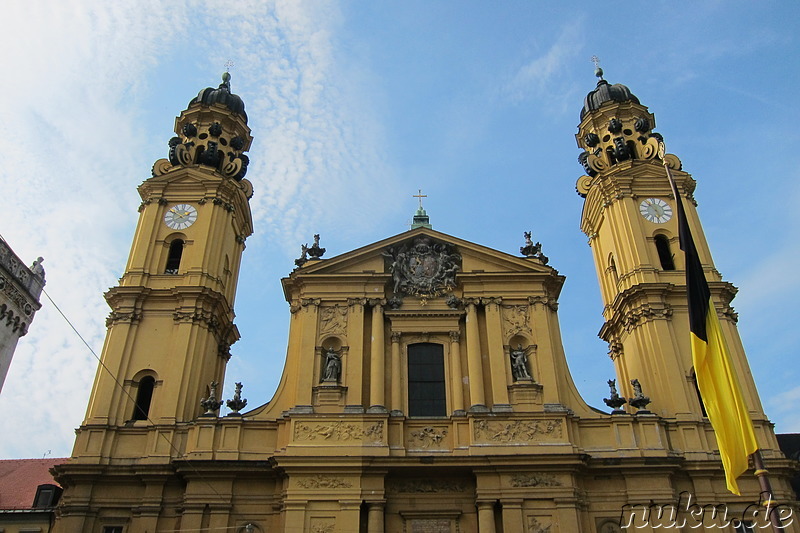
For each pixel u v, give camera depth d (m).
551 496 27.67
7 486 38.75
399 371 31.16
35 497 36.00
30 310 23.73
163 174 38.41
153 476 28.56
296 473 27.88
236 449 29.20
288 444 28.70
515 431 29.23
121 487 28.80
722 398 20.06
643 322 33.59
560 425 29.44
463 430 29.47
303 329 31.80
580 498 28.11
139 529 27.69
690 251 21.69
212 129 39.97
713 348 20.61
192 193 37.12
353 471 27.95
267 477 28.72
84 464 28.69
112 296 33.41
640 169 38.25
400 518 27.91
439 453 28.92
